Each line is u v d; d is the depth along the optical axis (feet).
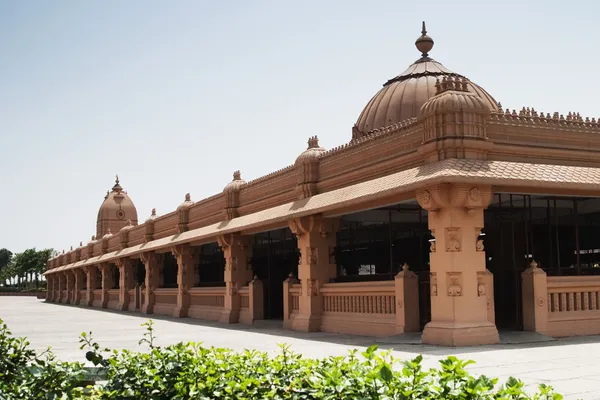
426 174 41.42
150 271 109.91
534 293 43.50
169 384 20.01
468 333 39.81
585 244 58.70
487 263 55.06
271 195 68.03
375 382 15.30
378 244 68.49
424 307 47.80
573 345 39.29
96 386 21.68
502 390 14.03
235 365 20.22
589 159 47.44
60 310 130.72
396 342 43.78
